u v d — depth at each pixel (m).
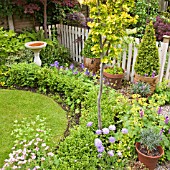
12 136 2.74
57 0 5.15
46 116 3.16
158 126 2.52
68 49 5.74
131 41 3.89
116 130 2.67
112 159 2.24
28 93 3.81
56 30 5.85
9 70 4.12
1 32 4.84
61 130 2.86
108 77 3.87
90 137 2.40
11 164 2.21
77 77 3.94
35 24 5.95
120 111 2.89
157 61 3.54
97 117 2.72
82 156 2.20
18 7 5.45
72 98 3.45
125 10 1.99
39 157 2.27
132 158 2.34
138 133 2.45
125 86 4.09
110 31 1.96
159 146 2.29
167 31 5.22
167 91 3.72
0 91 3.88
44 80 3.83
